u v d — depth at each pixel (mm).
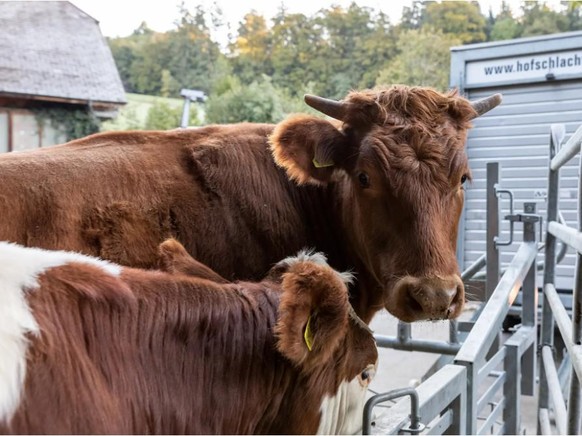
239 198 2750
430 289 2248
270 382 1475
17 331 1065
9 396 1000
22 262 1227
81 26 14680
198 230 2637
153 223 2557
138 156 2703
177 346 1349
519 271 3459
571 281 6648
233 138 2902
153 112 14258
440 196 2371
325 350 1432
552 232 3414
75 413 1078
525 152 7133
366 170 2443
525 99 7109
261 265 2764
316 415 1540
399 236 2375
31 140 11789
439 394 1916
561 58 6836
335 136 2598
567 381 3945
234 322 1449
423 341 3766
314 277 1391
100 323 1226
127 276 1385
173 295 1395
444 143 2404
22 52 12898
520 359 3697
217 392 1394
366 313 2936
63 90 12320
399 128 2410
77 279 1249
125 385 1217
